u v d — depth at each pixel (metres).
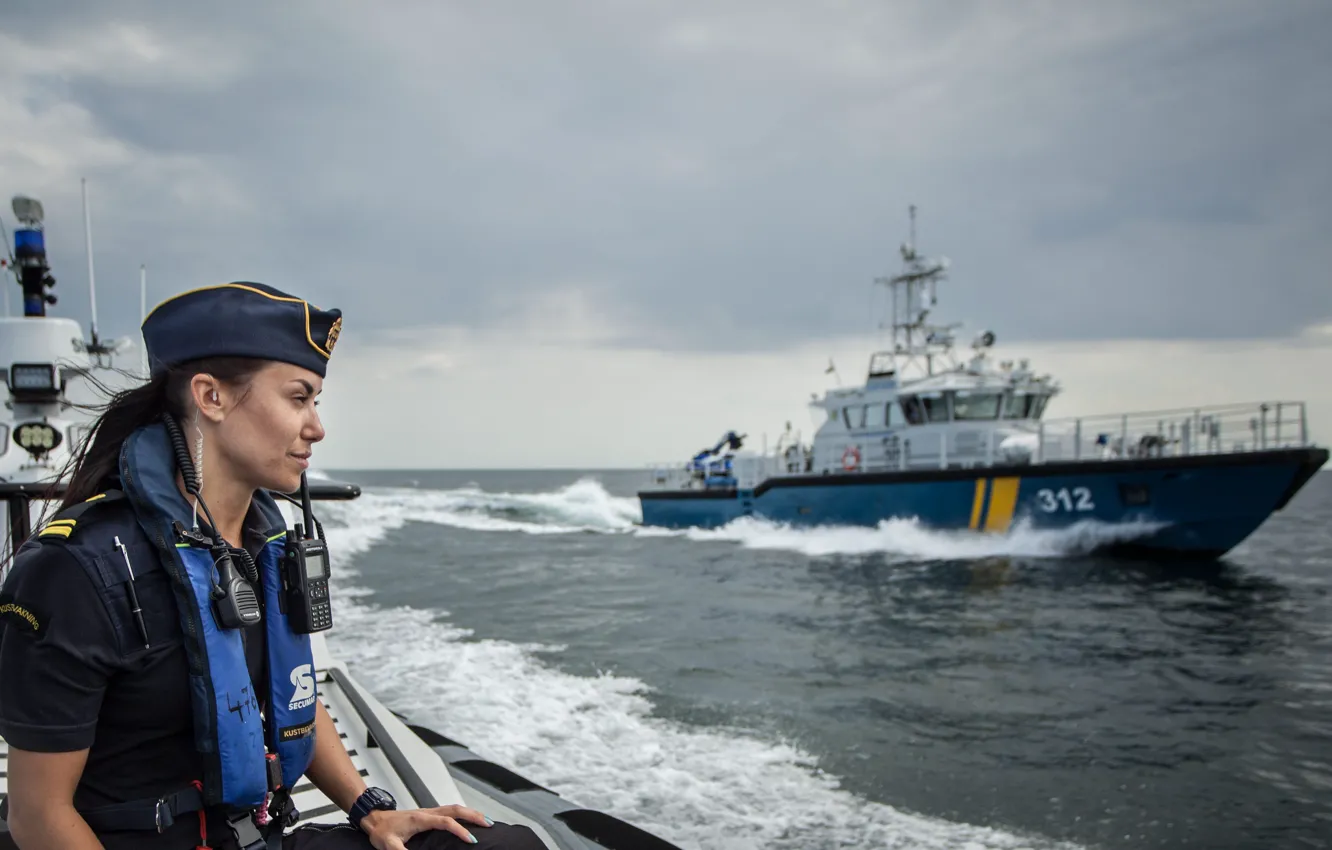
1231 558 17.94
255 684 1.25
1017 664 8.77
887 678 8.13
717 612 11.87
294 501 1.40
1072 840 4.61
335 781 1.47
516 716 6.62
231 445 1.17
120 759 1.10
